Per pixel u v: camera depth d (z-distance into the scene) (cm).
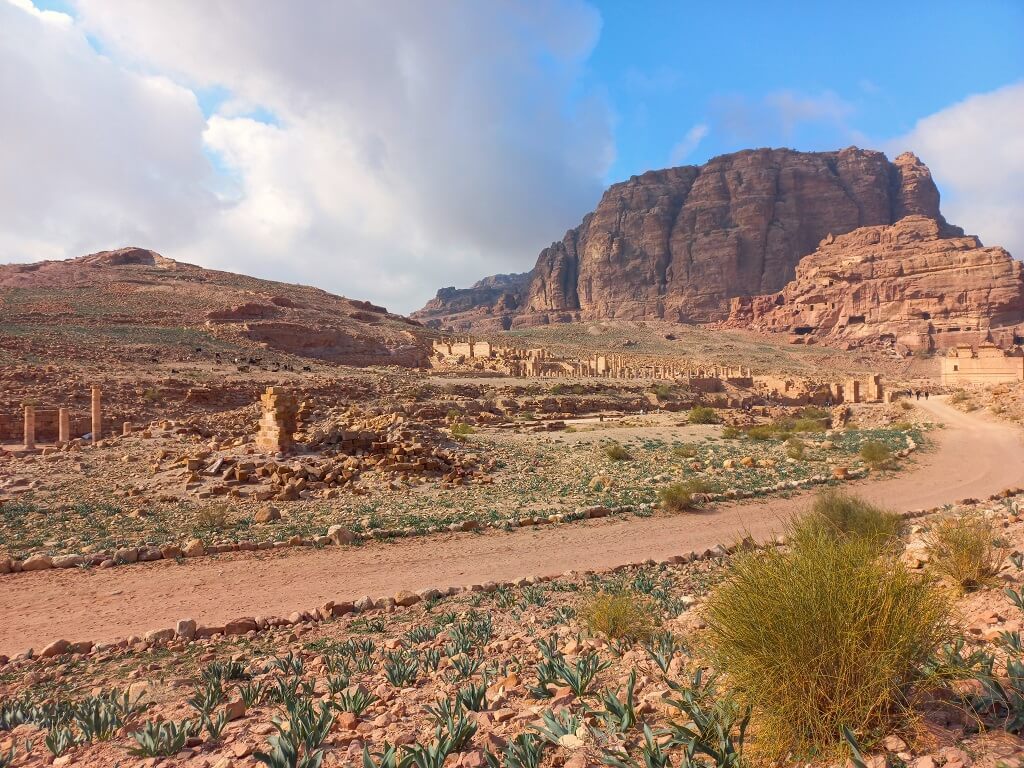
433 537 1680
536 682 589
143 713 646
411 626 1016
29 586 1247
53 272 12662
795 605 364
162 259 16488
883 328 18512
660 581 1253
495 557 1494
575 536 1702
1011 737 330
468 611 1084
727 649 391
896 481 2566
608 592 1136
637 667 588
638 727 422
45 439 4494
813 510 1391
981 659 403
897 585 378
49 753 523
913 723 341
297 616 1070
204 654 888
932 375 16025
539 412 6738
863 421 5528
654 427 5256
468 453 3158
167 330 9081
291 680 736
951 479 2592
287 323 10325
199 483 2272
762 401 9438
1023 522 1195
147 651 918
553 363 11338
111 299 10719
